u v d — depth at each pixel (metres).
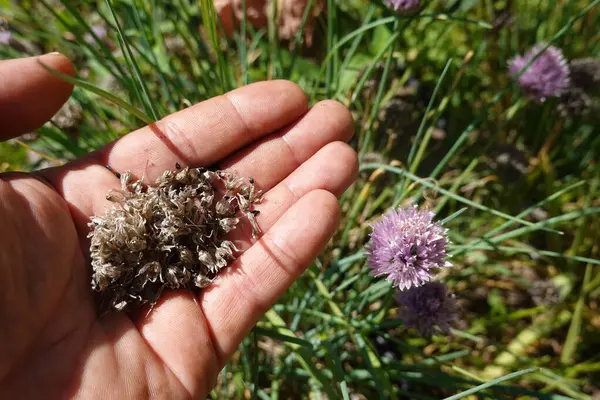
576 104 0.29
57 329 0.17
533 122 0.32
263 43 0.32
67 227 0.19
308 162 0.21
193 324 0.19
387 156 0.31
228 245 0.20
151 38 0.31
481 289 0.29
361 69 0.29
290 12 0.33
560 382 0.23
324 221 0.20
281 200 0.21
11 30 0.31
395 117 0.29
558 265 0.29
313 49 0.35
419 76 0.34
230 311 0.19
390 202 0.29
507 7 0.34
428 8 0.33
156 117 0.23
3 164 0.31
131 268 0.20
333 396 0.20
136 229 0.20
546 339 0.27
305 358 0.20
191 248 0.21
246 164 0.22
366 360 0.21
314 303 0.25
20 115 0.19
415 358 0.26
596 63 0.29
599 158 0.32
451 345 0.27
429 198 0.24
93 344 0.18
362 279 0.26
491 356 0.27
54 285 0.17
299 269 0.20
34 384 0.16
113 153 0.21
